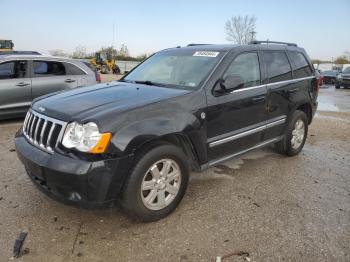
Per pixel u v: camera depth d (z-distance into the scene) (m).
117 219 3.60
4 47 23.12
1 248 3.06
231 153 4.46
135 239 3.27
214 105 4.03
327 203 4.12
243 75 4.56
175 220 3.62
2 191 4.13
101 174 3.06
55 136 3.28
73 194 3.14
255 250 3.15
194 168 4.08
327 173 5.13
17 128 7.27
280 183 4.67
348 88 25.95
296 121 5.64
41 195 4.05
